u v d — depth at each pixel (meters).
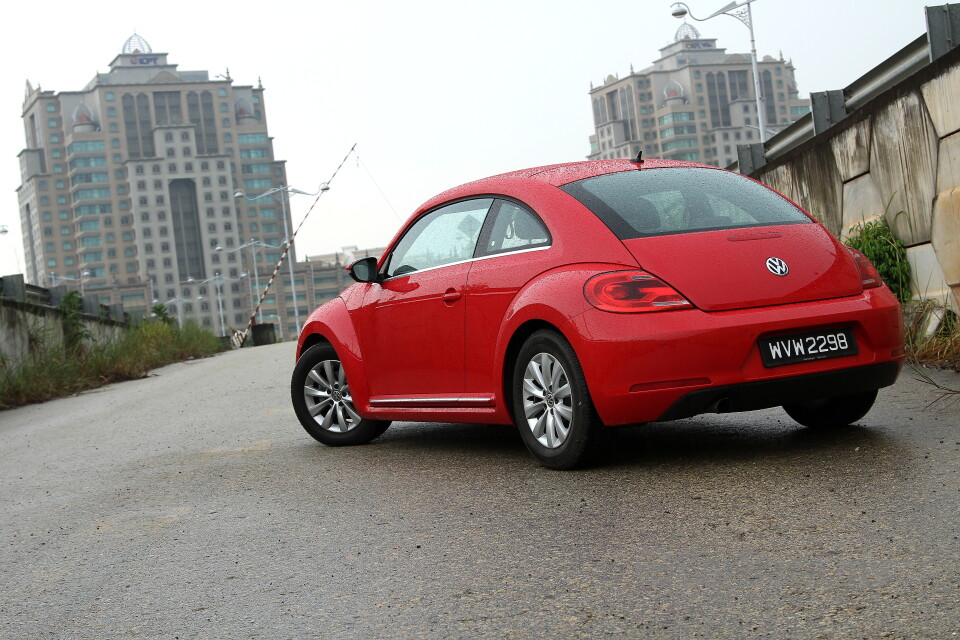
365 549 3.89
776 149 11.54
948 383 6.36
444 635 2.88
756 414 6.09
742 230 4.69
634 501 4.16
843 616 2.70
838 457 4.58
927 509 3.60
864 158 8.55
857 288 4.66
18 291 15.38
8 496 5.93
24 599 3.69
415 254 5.90
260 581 3.61
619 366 4.38
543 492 4.50
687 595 2.99
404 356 5.81
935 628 2.56
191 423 8.79
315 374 6.61
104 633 3.21
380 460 5.81
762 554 3.30
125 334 21.45
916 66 8.23
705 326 4.35
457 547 3.79
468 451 5.79
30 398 13.41
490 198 5.43
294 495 5.06
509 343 5.01
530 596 3.14
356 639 2.92
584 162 5.50
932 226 7.60
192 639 3.07
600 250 4.66
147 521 4.79
